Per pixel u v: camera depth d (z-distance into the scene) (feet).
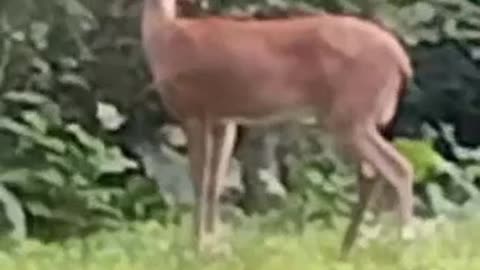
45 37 42.27
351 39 32.71
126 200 40.57
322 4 46.14
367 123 32.76
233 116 33.60
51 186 39.32
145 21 33.91
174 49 33.50
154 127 43.29
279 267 31.96
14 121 40.96
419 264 32.40
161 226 39.32
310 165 43.78
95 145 40.47
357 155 32.86
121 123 42.47
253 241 35.70
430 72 49.70
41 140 39.78
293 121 33.91
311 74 32.86
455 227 38.52
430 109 49.34
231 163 42.93
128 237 36.50
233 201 42.83
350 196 42.34
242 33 33.32
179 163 42.19
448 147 48.52
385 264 32.40
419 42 49.62
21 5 42.14
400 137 48.73
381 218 34.37
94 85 43.21
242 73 33.17
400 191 32.86
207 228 33.71
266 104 33.27
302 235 37.60
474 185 46.88
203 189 33.71
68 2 42.29
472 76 50.01
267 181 42.78
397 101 33.04
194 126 33.78
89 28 42.93
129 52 43.45
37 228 39.09
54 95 42.52
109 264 32.83
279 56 33.01
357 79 32.68
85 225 39.04
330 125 32.96
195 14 36.45
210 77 33.32
